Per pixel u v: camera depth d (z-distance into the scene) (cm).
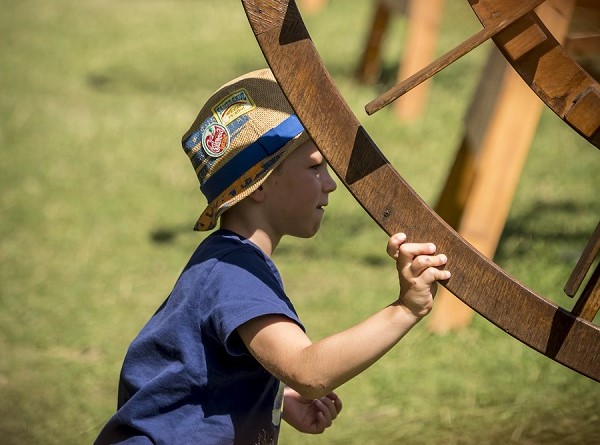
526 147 1249
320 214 652
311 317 1319
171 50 3198
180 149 2200
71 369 1212
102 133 2319
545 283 1348
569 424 1013
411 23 2330
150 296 1455
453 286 548
